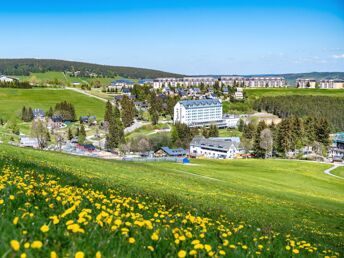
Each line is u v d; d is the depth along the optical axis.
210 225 12.81
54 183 15.48
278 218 29.52
